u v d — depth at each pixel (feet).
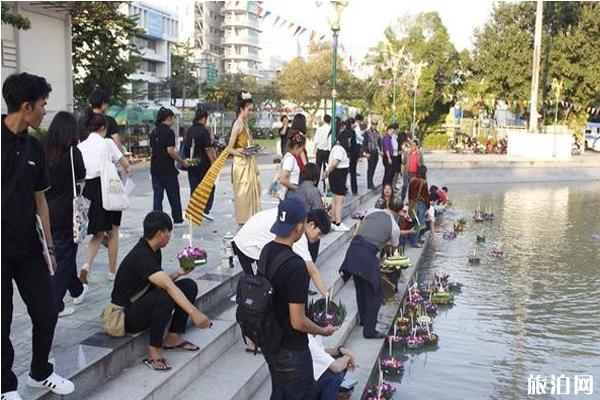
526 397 17.63
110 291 18.51
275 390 12.45
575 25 119.55
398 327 22.26
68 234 15.87
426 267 33.14
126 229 28.71
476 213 49.06
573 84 119.24
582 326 23.90
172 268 21.09
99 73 75.05
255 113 190.39
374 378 18.62
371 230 21.27
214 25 277.23
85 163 18.11
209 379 15.26
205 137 30.12
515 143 101.35
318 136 42.91
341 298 24.43
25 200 11.30
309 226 16.43
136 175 63.26
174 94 174.19
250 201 24.03
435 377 18.94
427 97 139.44
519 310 25.82
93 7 66.03
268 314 11.70
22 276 11.55
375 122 50.06
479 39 130.62
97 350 13.83
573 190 70.54
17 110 11.10
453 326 23.81
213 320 17.85
